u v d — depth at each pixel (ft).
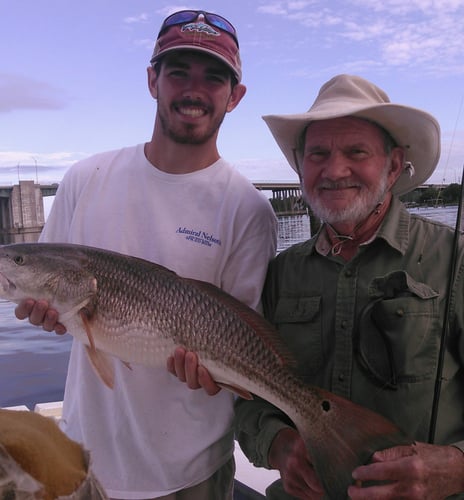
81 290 2.88
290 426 2.74
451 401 2.45
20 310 2.95
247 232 3.13
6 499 1.21
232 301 2.72
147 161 3.19
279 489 2.92
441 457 2.12
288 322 2.79
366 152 2.65
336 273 2.72
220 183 3.16
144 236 3.10
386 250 2.63
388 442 2.18
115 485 3.01
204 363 2.73
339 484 2.24
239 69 3.19
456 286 2.44
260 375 2.61
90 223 3.17
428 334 2.45
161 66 3.05
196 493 3.07
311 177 2.74
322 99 2.88
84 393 3.07
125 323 2.84
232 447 3.26
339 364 2.60
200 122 3.03
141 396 2.96
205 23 2.97
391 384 2.45
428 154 2.91
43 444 1.32
